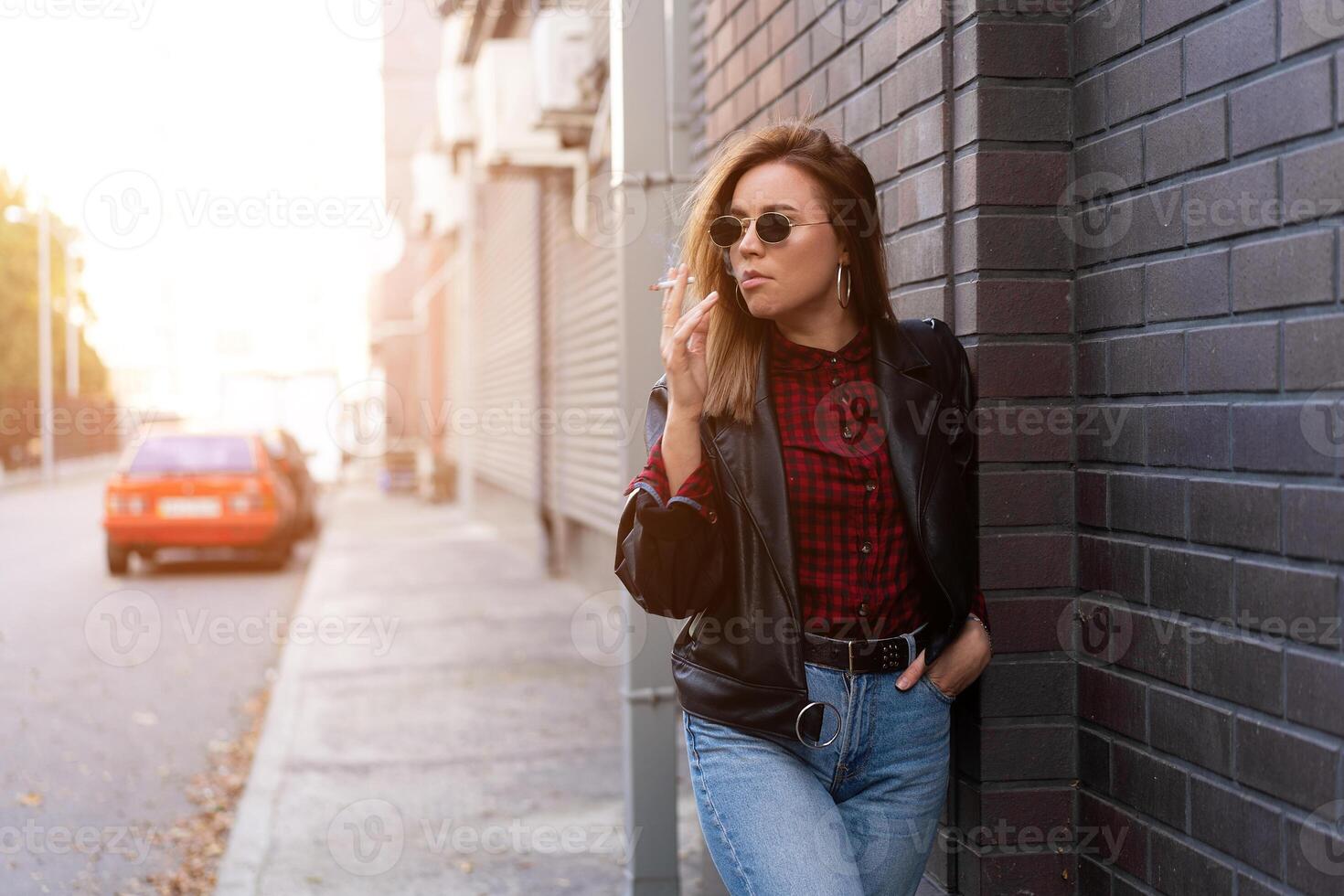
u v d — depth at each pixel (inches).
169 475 476.7
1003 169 90.0
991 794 91.9
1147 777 83.2
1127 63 83.4
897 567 77.0
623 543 75.7
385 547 568.7
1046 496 91.1
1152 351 81.2
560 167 408.5
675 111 172.7
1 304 1550.2
